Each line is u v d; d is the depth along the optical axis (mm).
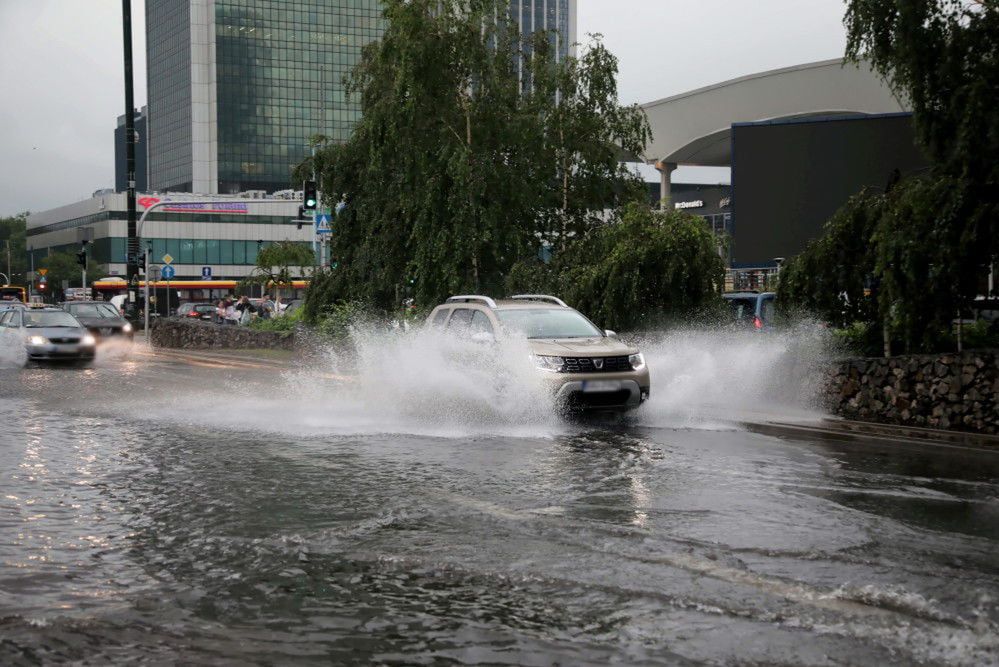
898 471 8844
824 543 6031
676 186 93500
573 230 24438
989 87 12570
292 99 147125
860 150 30547
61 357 25281
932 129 13266
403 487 8047
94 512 7082
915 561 5609
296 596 5000
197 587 5168
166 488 8031
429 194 22719
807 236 31203
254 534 6352
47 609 4801
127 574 5430
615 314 17797
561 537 6211
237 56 143625
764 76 53969
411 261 23969
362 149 28219
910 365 12375
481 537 6227
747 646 4215
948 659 4051
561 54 25172
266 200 116625
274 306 44562
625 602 4848
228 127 143875
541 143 23453
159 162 156000
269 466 9164
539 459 9555
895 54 13414
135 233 37938
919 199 12828
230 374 22250
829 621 4527
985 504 7309
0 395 16938
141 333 43844
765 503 7336
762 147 31641
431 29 23047
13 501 7488
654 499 7500
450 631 4453
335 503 7383
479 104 23562
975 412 11547
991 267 12922
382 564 5582
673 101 57812
